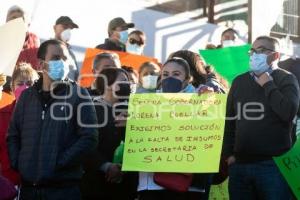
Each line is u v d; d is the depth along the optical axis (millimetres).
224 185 7023
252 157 6188
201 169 5926
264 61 6152
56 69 5750
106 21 11539
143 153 5957
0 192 5078
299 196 6203
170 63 6172
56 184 5652
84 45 11125
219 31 13641
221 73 7359
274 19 13867
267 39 6215
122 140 6305
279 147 6145
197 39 13250
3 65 6047
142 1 12508
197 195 6035
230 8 14500
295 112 6105
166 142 5984
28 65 7273
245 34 13969
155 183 5945
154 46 12508
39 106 5758
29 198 5656
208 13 14297
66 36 8719
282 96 6074
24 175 5668
